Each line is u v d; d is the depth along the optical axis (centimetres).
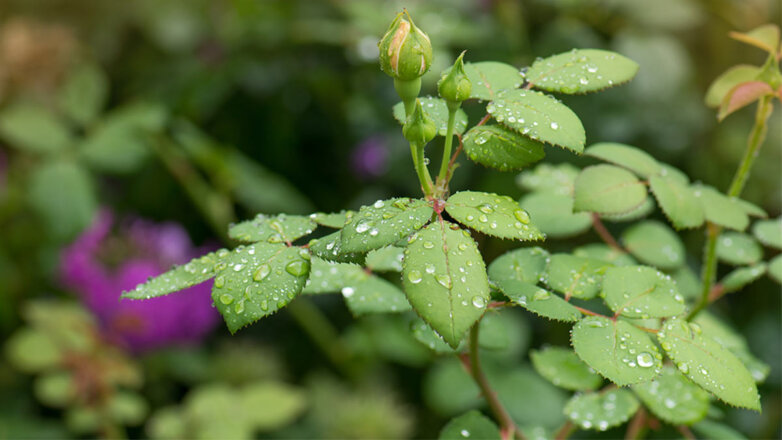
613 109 98
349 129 112
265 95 112
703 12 112
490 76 48
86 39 132
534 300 47
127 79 130
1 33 118
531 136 46
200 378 103
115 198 119
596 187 50
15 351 86
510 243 87
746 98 50
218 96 112
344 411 95
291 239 47
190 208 121
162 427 78
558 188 58
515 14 99
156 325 98
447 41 90
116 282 98
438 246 44
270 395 82
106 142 87
